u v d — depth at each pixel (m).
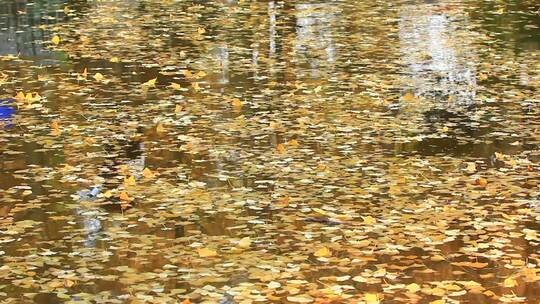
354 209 6.38
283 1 16.38
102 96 9.60
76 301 4.89
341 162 7.46
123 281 5.16
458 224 6.12
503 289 5.14
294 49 12.14
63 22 14.15
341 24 14.01
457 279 5.27
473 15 14.84
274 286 5.07
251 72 10.81
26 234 5.89
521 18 14.50
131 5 15.93
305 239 5.83
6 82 10.18
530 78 10.59
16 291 5.02
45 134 8.19
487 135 8.34
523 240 5.87
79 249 5.65
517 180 7.07
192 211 6.31
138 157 7.58
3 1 16.34
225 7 15.68
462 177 7.12
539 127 8.61
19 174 7.12
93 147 7.83
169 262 5.46
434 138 8.22
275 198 6.60
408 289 5.09
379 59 11.57
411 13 15.05
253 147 7.88
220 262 5.45
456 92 9.94
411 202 6.54
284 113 9.01
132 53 11.80
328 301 4.91
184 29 13.52
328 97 9.66
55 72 10.72
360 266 5.43
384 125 8.61
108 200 6.55
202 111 9.04
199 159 7.54
